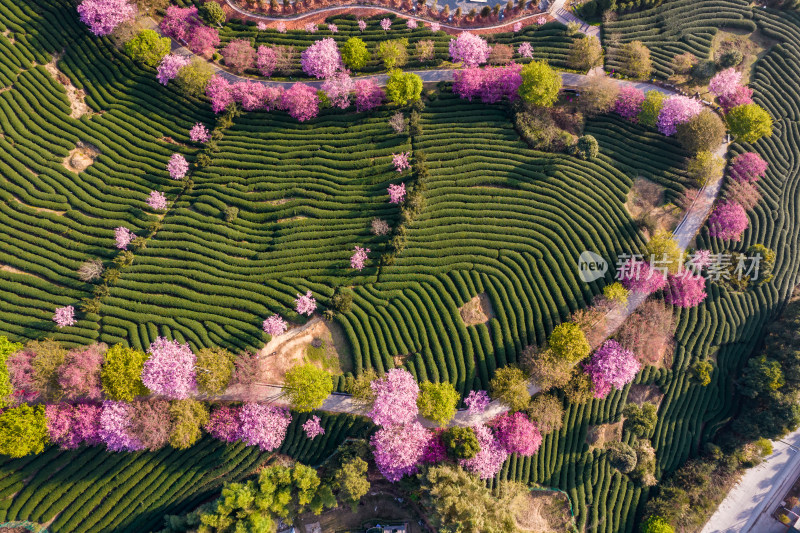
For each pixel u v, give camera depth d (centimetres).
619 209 5588
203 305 5016
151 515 4938
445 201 5466
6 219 5072
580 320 5103
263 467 5034
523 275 5341
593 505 5497
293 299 5050
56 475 4791
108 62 5625
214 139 5519
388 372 4891
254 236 5288
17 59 5509
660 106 5600
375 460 4872
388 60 5638
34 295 4919
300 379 4559
